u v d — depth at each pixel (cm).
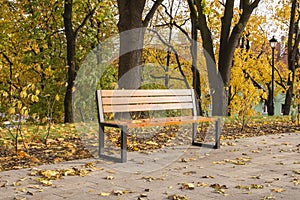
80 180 530
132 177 552
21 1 1789
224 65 1288
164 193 475
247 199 452
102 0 1698
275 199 454
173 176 561
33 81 1823
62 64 1766
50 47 1781
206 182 530
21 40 1822
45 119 799
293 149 796
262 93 1068
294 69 2097
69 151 716
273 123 1245
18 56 1862
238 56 2205
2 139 783
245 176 566
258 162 666
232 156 717
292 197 462
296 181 537
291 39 2078
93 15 1789
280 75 2553
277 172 593
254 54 2483
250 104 1060
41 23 1764
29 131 903
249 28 2438
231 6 1288
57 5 1644
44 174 547
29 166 604
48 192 471
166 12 2253
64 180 529
